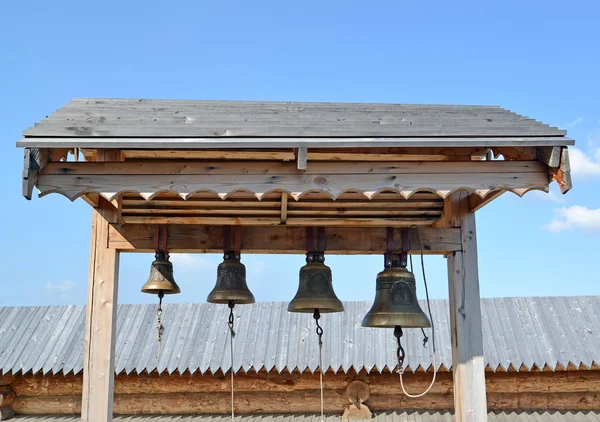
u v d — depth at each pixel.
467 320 6.57
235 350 12.81
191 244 6.71
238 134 5.32
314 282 6.69
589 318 13.06
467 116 5.94
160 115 5.84
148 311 13.79
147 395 13.27
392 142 5.24
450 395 13.01
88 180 5.38
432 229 6.68
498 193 5.96
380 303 6.53
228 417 13.09
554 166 5.34
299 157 5.23
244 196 6.46
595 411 12.95
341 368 12.54
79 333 13.39
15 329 13.51
